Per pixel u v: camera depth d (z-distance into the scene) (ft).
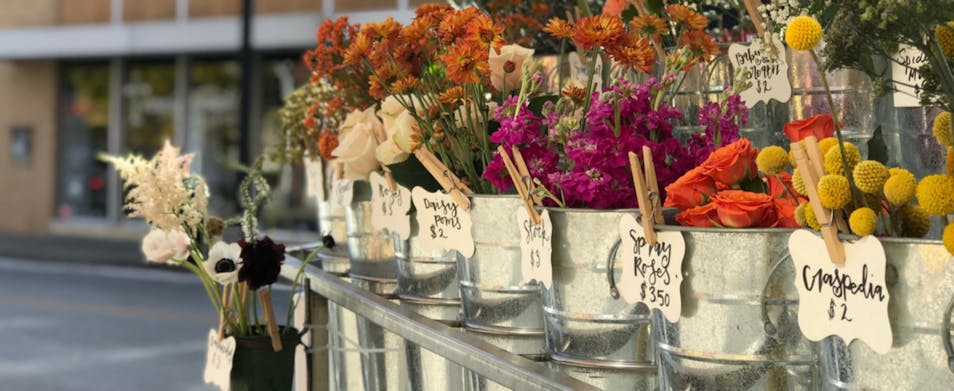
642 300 2.93
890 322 2.33
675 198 2.95
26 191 38.99
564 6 5.56
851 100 3.44
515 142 3.50
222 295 5.83
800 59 3.53
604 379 3.20
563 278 3.27
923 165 3.23
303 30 32.83
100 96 37.88
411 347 4.78
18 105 38.99
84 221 38.19
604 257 3.16
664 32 3.55
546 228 3.30
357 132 4.93
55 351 17.57
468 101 4.18
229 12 34.81
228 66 35.65
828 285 2.44
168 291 25.11
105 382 15.19
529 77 4.03
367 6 29.35
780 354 2.63
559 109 3.74
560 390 2.61
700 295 2.72
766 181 3.04
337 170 5.53
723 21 4.96
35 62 38.75
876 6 2.45
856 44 2.54
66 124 38.55
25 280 27.30
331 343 5.83
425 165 4.16
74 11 37.42
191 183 5.81
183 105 36.45
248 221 5.88
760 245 2.60
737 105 3.42
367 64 4.50
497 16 5.42
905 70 3.13
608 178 3.29
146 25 36.14
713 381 2.73
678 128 3.85
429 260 4.66
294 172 32.04
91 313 21.63
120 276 28.32
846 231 2.48
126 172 5.66
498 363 3.00
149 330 19.67
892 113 3.36
